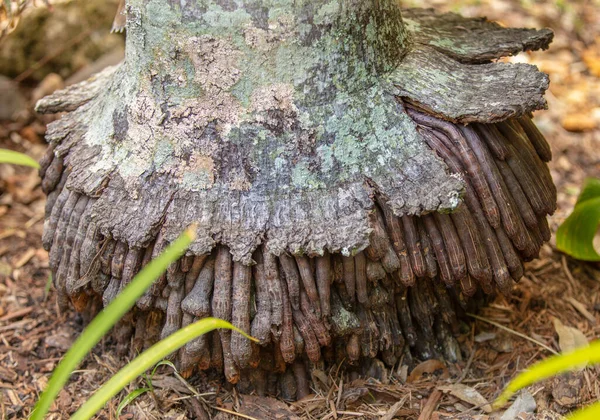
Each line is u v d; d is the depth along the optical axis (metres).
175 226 1.64
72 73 2.39
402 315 1.76
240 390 1.75
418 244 1.67
